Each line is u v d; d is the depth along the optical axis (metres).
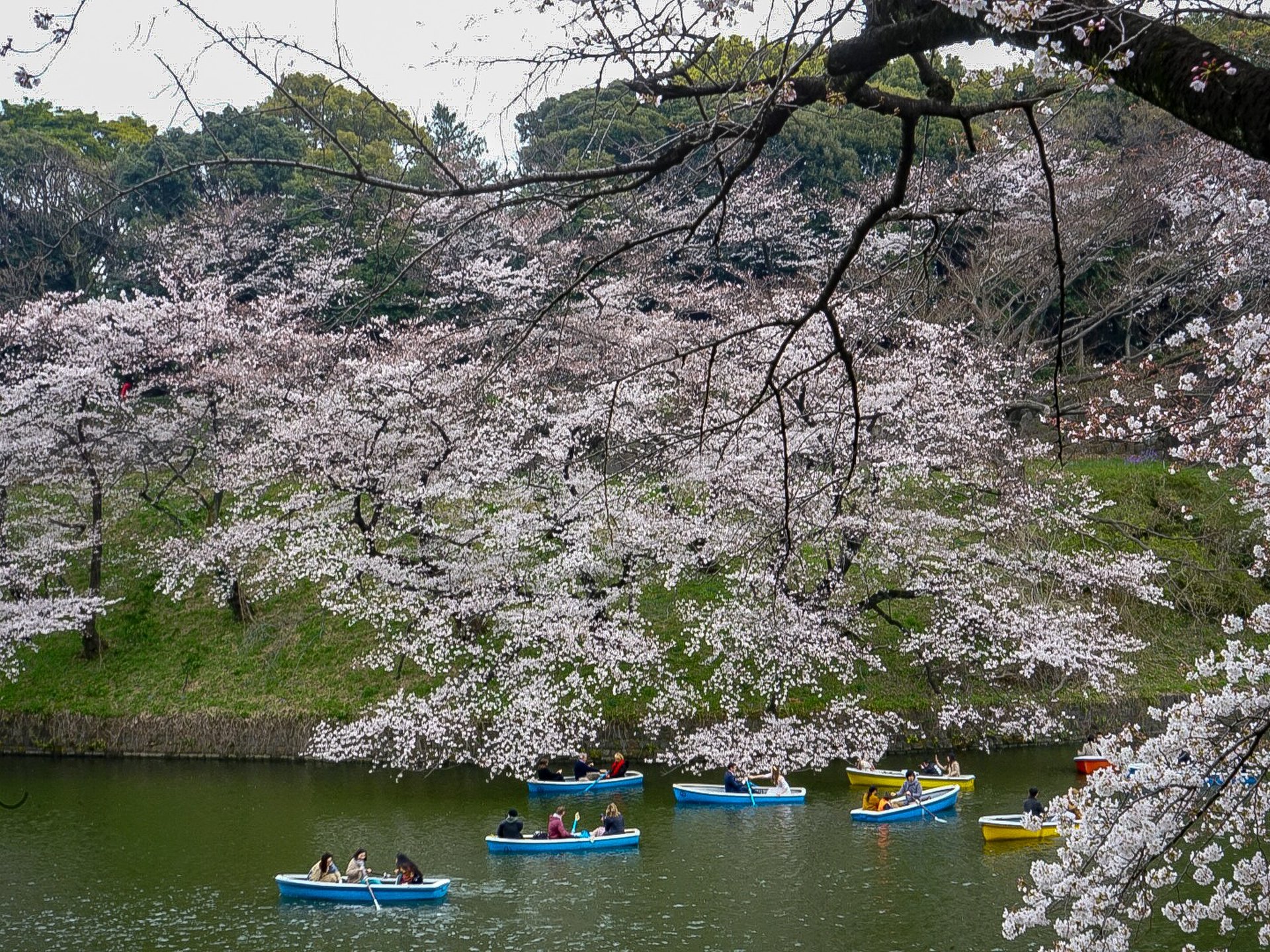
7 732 33.19
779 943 16.83
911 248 9.33
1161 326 34.22
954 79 34.12
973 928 17.17
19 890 20.03
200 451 39.81
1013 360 31.09
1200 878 8.44
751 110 7.33
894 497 29.78
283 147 42.03
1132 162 31.17
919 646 30.05
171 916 18.70
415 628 31.25
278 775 29.25
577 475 28.94
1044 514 29.39
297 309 35.94
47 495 40.97
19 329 34.75
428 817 24.91
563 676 31.00
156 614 37.81
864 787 27.28
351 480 29.86
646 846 22.44
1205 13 5.71
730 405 26.48
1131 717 29.25
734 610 28.56
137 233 41.38
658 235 6.22
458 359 28.94
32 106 54.81
